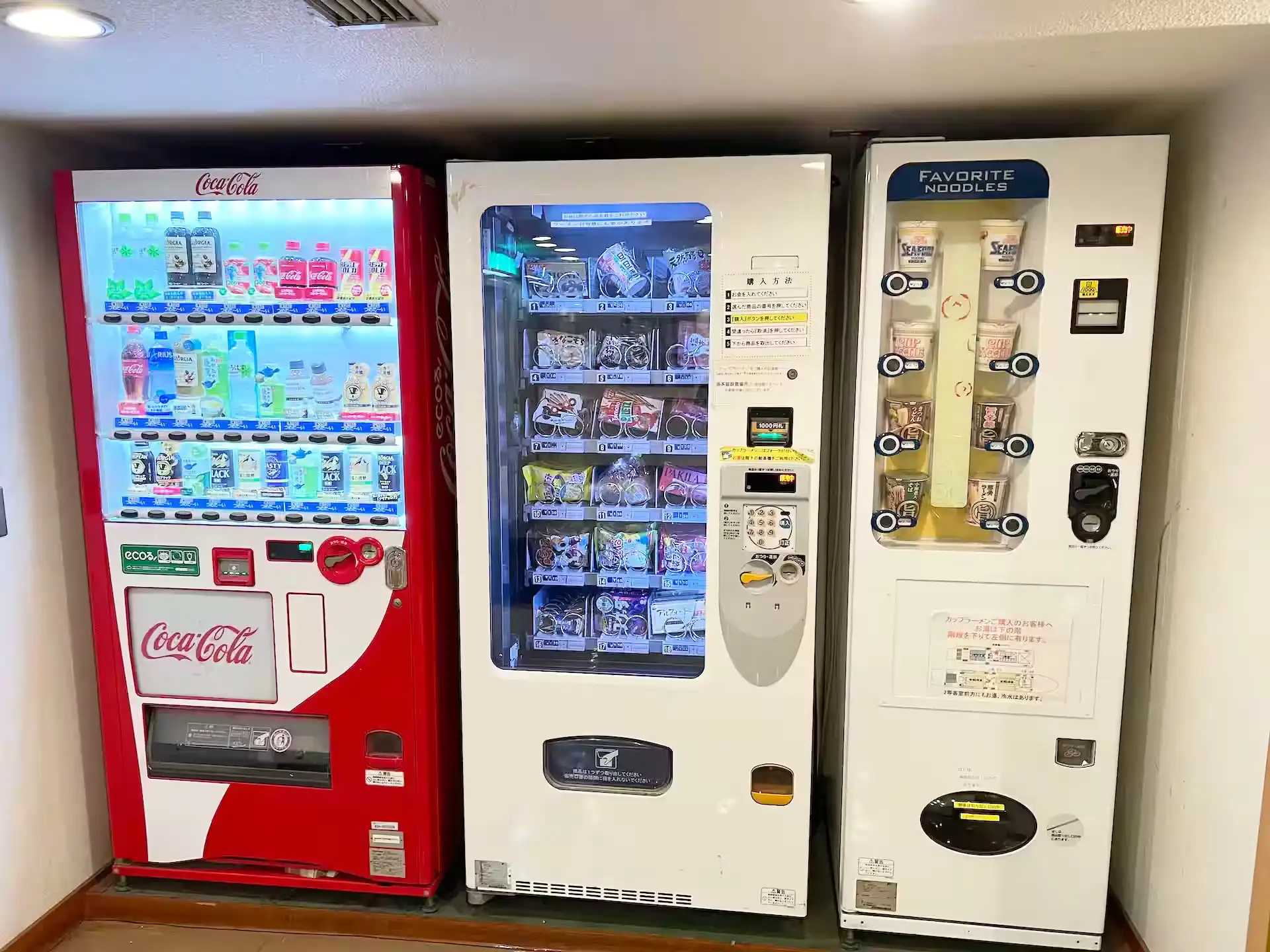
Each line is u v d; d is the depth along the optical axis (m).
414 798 2.01
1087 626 1.77
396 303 1.84
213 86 1.65
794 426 1.77
